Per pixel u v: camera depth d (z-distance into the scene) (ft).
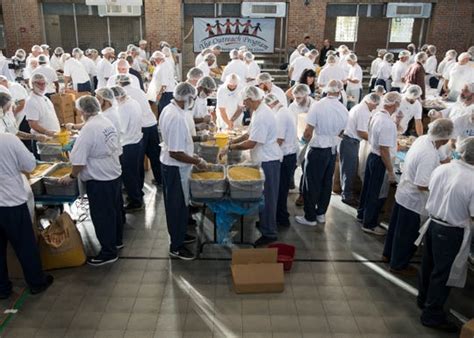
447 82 27.58
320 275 11.60
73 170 10.89
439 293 9.24
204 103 16.02
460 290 11.19
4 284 10.35
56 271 11.57
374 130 12.93
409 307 10.31
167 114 10.99
